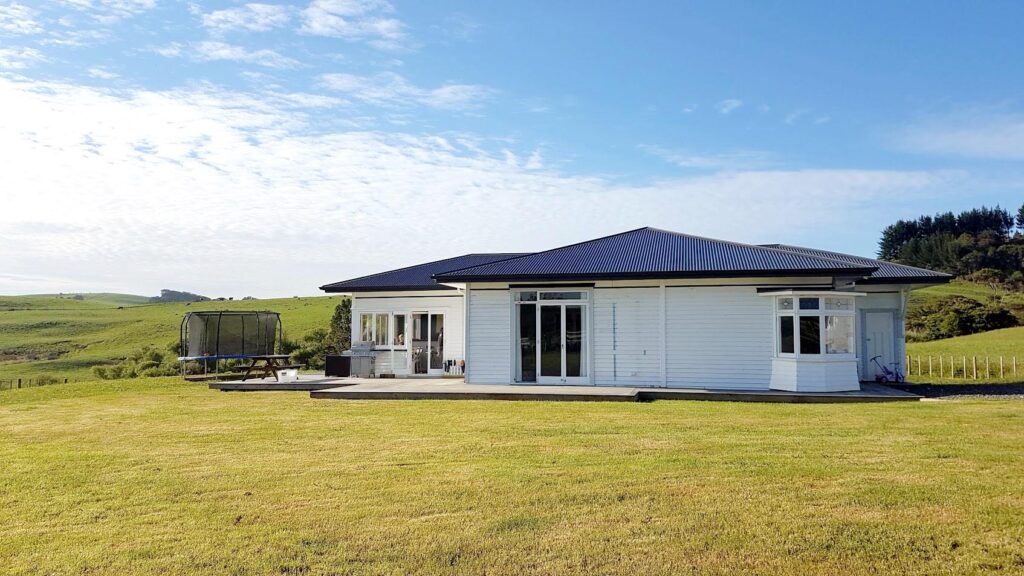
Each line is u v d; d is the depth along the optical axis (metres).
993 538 5.71
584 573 5.21
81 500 7.29
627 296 18.16
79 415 14.42
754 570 5.20
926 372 26.20
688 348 17.69
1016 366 25.98
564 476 7.83
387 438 10.60
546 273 18.08
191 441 10.70
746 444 9.59
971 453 8.78
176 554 5.67
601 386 18.03
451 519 6.40
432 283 23.41
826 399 15.32
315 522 6.39
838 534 5.84
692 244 20.28
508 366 18.77
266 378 23.11
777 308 17.00
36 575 5.30
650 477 7.71
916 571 5.12
